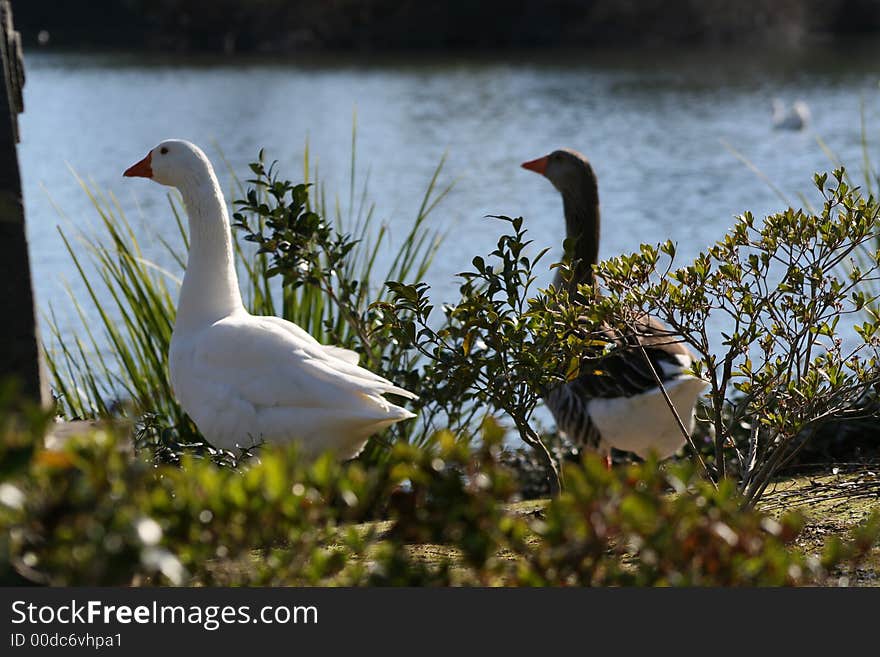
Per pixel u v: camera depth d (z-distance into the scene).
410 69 103.44
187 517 4.22
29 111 69.31
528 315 8.73
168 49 125.44
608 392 11.01
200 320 9.88
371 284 15.91
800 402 8.48
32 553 4.06
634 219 37.72
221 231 10.01
